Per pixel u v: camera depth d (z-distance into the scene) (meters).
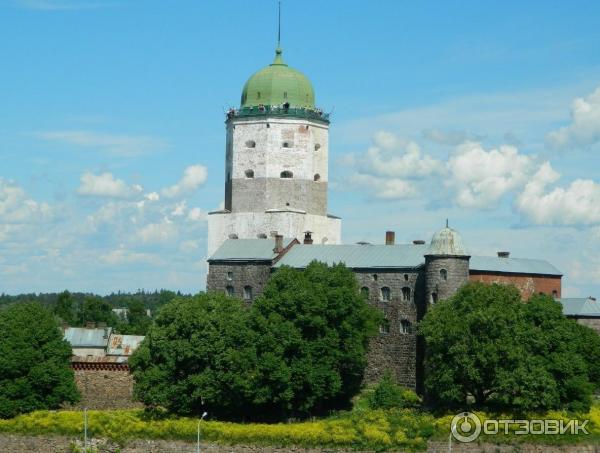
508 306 131.25
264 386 130.00
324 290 136.38
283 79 177.12
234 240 164.38
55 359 140.00
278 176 174.75
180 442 128.00
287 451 124.44
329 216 179.12
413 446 122.81
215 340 133.12
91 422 132.50
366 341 141.38
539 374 126.50
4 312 141.25
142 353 136.00
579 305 159.75
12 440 132.88
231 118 177.75
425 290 144.38
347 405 140.12
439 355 130.00
